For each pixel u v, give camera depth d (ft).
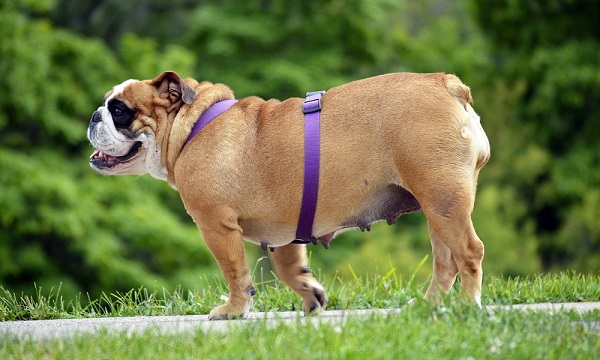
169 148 24.79
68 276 64.54
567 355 19.40
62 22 89.71
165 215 66.59
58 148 69.41
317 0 84.43
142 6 91.97
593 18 86.33
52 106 67.31
